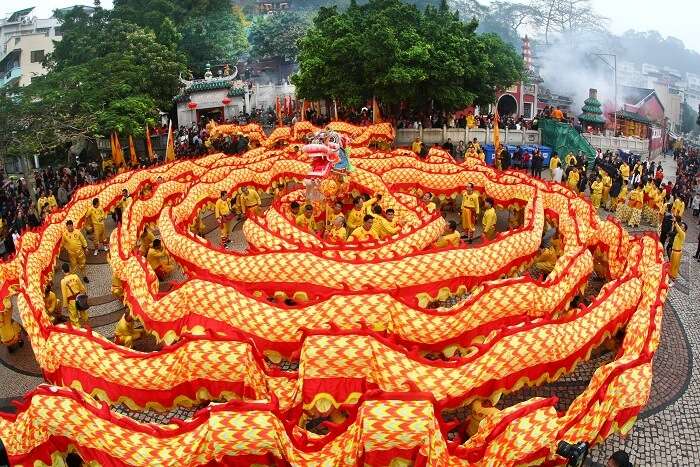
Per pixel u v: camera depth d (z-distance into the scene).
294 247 14.41
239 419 8.63
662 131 61.50
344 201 23.25
